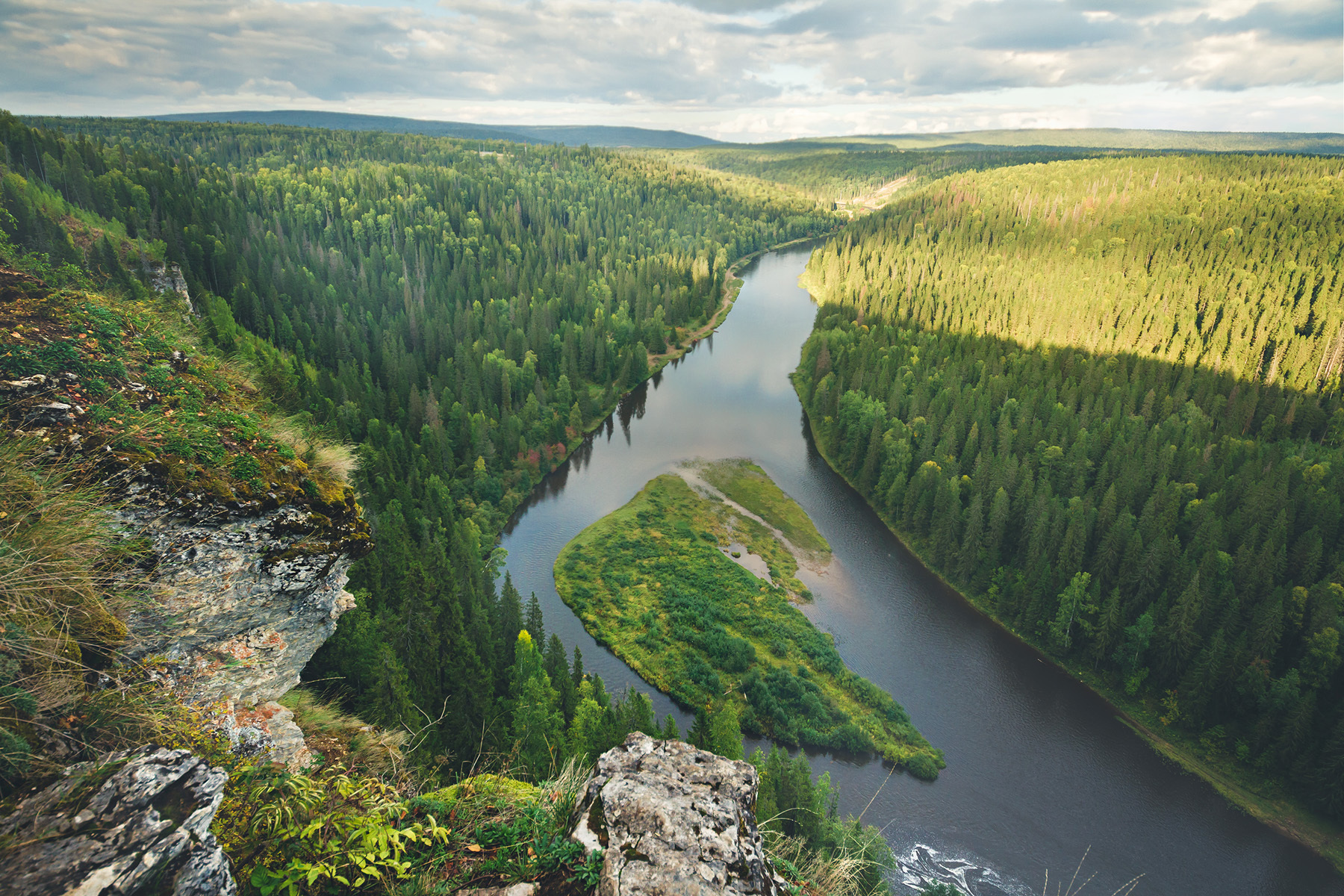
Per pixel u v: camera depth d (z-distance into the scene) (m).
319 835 7.24
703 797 8.24
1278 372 120.50
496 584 71.44
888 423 102.38
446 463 87.44
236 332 78.75
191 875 5.70
